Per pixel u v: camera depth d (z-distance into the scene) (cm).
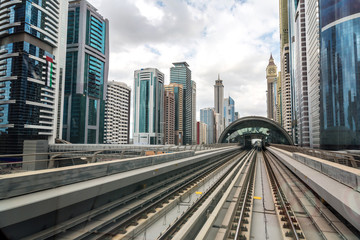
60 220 603
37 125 8056
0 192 521
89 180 777
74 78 11281
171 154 1541
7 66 7769
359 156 848
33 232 534
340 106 6366
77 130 11050
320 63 7069
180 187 1192
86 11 11731
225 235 653
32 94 7912
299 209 916
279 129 8481
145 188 1077
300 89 10806
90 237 587
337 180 911
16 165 617
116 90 13975
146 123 17375
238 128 9456
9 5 7894
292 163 1717
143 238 639
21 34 7769
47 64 8562
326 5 6819
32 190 591
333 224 706
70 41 11550
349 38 6272
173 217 830
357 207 568
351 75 6175
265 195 1217
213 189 1269
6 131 7500
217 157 3278
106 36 12962
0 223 462
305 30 10481
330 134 6594
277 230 742
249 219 823
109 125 13350
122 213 739
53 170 655
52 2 8875
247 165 2695
